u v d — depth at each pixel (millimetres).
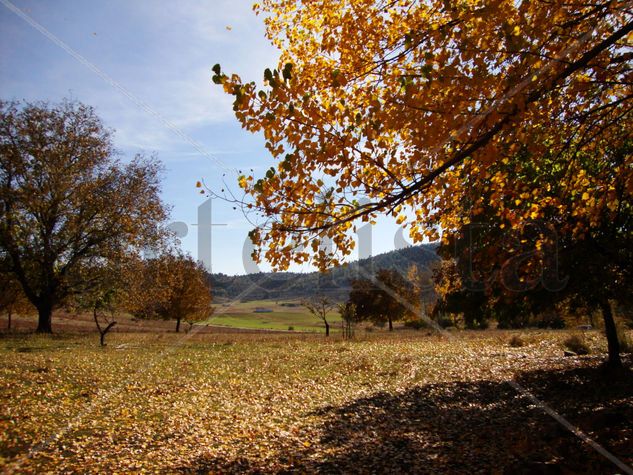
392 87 4863
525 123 4711
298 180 4297
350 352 21766
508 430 9023
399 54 4758
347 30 5035
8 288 30344
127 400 11031
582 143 5742
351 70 5008
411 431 9219
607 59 4633
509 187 5730
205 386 13141
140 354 19156
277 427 9398
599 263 10672
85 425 8906
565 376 14742
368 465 7230
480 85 4004
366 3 5016
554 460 6734
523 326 34750
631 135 5859
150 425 9133
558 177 6230
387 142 4828
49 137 27422
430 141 4172
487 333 31812
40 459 7020
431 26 4406
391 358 19703
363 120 4324
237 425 9422
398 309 40281
